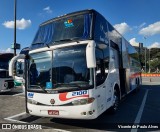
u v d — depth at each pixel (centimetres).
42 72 722
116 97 970
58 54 709
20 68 978
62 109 671
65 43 706
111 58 904
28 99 742
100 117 870
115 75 956
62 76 688
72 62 686
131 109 1039
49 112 691
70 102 663
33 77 739
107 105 804
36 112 717
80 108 652
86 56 640
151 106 1120
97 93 690
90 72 665
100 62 743
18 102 1184
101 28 797
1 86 1462
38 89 716
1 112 958
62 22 759
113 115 915
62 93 673
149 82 2894
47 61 720
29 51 770
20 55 764
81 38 695
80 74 671
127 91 1244
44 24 801
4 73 1515
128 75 1306
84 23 723
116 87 974
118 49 1070
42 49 736
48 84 700
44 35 773
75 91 662
